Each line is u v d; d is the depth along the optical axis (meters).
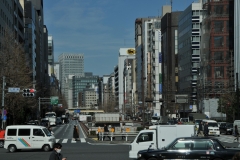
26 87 63.44
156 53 156.75
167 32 142.62
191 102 109.94
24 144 36.00
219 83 93.81
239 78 81.88
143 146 27.69
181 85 124.19
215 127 57.97
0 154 33.66
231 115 75.94
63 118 147.88
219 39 95.25
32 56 131.50
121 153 32.91
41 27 175.00
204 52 99.81
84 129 78.19
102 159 28.08
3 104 53.34
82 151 35.06
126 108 186.12
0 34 78.19
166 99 110.12
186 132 27.81
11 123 74.81
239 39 83.12
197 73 109.38
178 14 142.50
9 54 63.38
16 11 104.44
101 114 87.38
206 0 102.44
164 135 27.75
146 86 159.88
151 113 143.62
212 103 93.31
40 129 36.44
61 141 50.31
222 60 94.75
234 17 86.69
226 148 20.73
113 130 52.28
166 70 142.88
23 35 120.38
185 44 119.81
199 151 20.36
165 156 20.62
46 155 32.25
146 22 171.38
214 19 95.62
